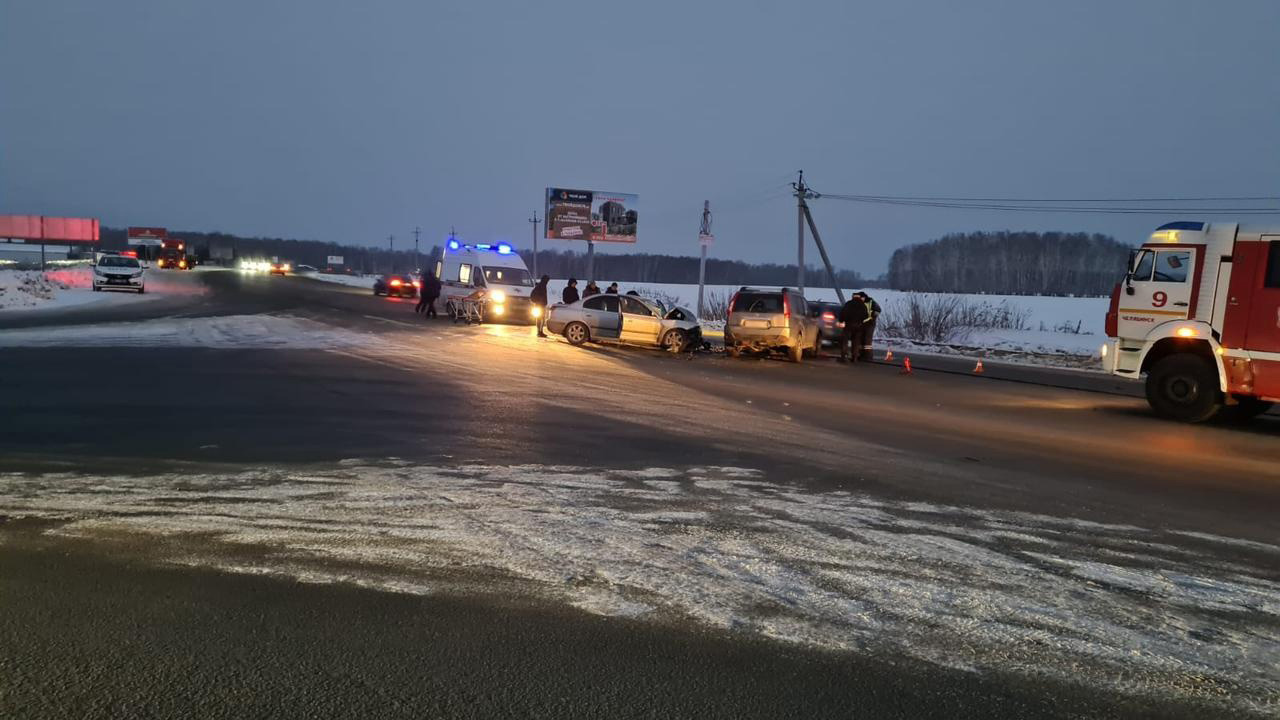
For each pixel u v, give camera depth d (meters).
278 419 10.02
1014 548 5.72
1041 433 11.76
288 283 63.41
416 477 7.16
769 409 12.84
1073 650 4.09
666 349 23.09
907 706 3.52
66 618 4.12
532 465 7.87
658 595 4.61
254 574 4.75
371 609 4.32
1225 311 13.30
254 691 3.48
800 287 40.56
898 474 8.17
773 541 5.63
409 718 3.31
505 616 4.28
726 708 3.46
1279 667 3.98
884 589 4.81
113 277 40.28
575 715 3.37
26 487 6.49
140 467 7.27
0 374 13.16
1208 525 6.74
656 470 7.86
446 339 22.64
